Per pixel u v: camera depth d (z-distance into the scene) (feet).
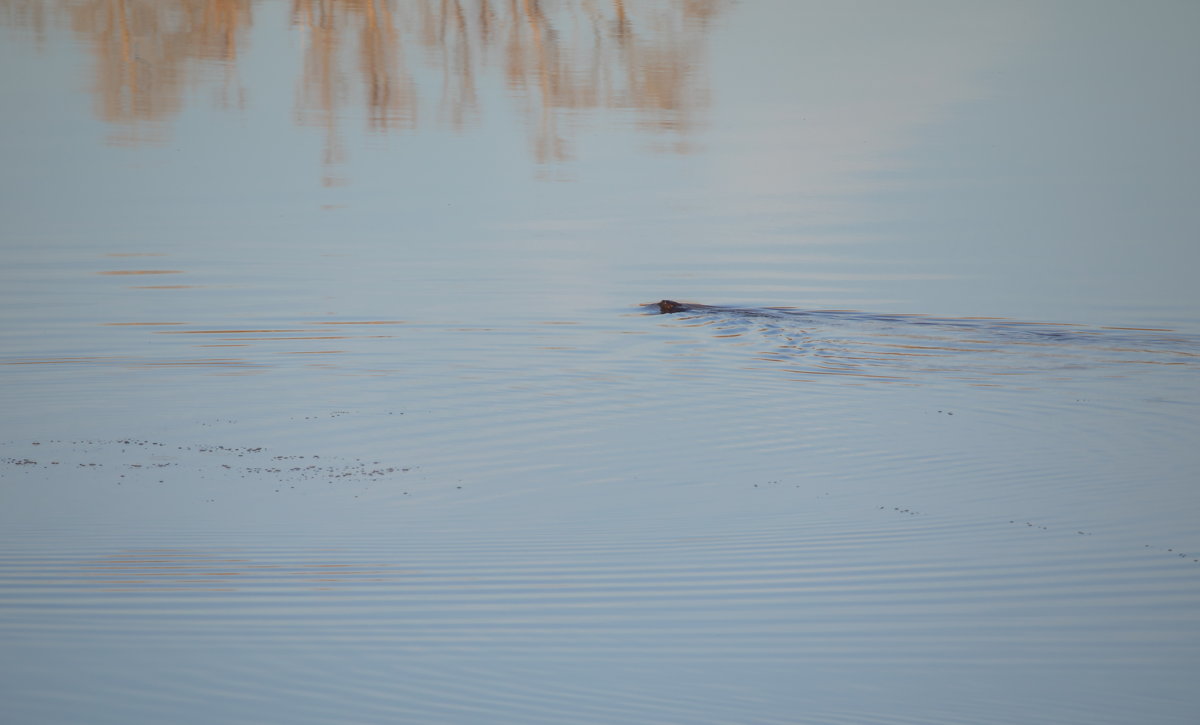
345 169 514.68
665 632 117.29
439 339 286.05
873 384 254.88
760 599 129.49
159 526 155.94
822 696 102.06
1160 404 239.30
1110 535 159.22
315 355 271.28
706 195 476.13
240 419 222.69
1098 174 506.48
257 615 118.42
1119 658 113.60
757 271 358.84
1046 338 290.35
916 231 415.64
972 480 190.49
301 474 187.62
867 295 330.54
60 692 95.66
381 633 114.01
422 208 448.24
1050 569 143.54
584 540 152.87
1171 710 100.58
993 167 520.01
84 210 431.43
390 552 144.87
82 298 319.27
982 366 267.59
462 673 103.91
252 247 384.27
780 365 267.18
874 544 153.48
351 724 91.09
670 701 98.89
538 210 448.24
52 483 178.60
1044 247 391.04
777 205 458.50
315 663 104.83
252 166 510.17
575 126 597.52
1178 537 158.40
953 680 106.83
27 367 256.93
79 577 130.62
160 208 438.81
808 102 634.43
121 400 234.17
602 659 109.19
